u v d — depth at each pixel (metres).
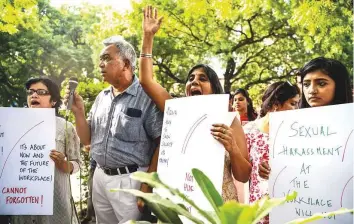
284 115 1.99
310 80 2.09
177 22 10.30
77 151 3.22
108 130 2.98
